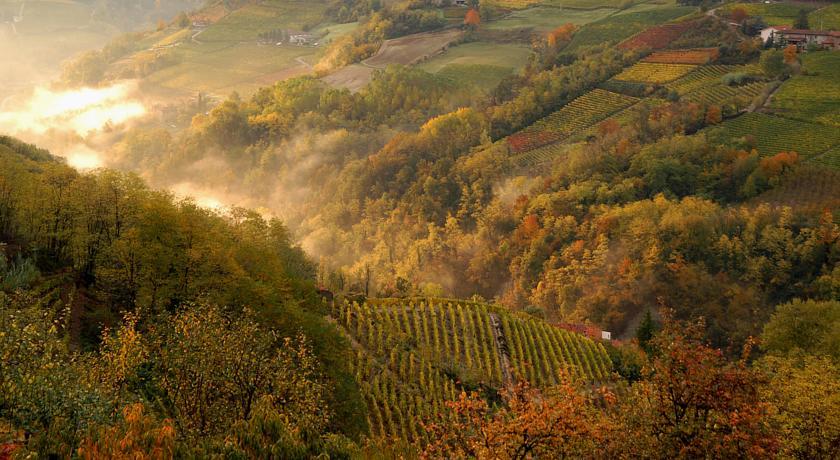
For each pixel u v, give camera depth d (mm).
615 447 29281
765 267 121688
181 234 56094
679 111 181625
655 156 161000
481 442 29656
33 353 27203
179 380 33875
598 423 30562
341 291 104875
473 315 93938
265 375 35812
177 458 25719
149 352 36406
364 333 81062
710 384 29156
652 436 29609
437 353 80188
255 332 39188
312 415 35781
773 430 32062
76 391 26719
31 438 24094
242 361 35406
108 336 34812
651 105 196875
